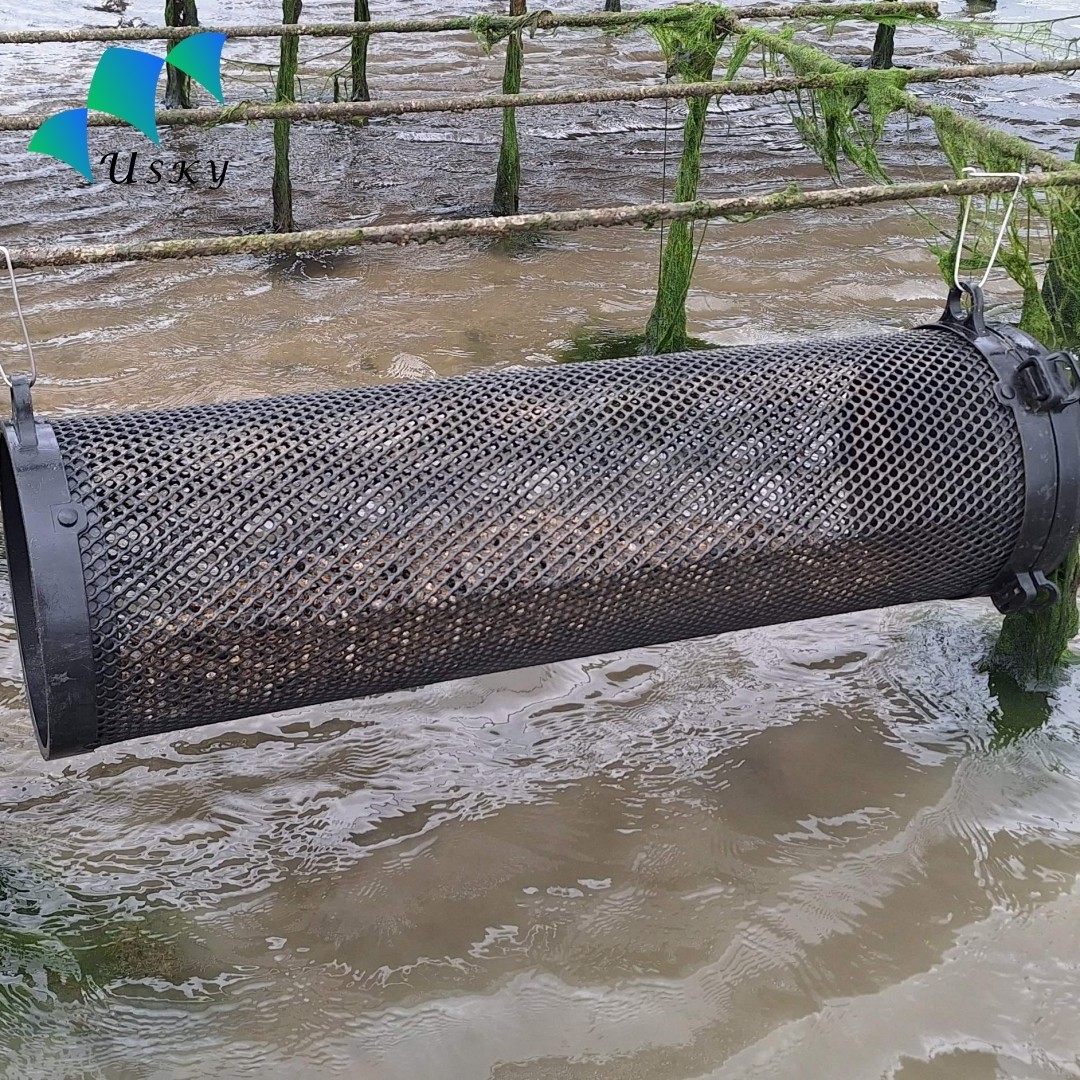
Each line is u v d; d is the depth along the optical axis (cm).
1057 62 486
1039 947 319
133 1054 286
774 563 309
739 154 1026
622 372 321
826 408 317
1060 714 403
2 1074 279
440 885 334
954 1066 287
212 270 753
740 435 310
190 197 869
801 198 347
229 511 279
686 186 616
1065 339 403
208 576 274
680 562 301
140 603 270
